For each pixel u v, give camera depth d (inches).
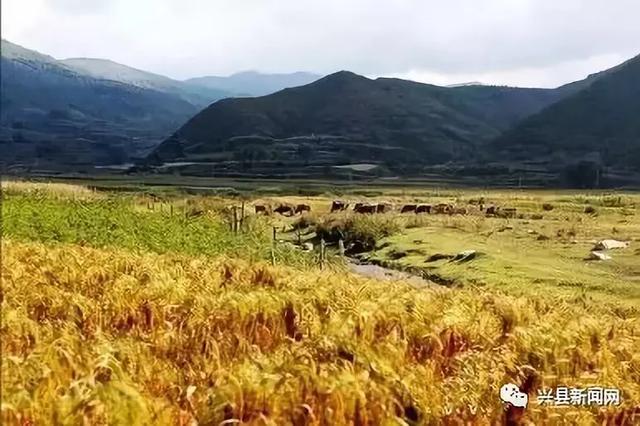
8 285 593.6
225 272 758.5
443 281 1331.2
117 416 331.6
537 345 478.9
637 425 409.7
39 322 497.7
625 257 1413.6
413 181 7691.9
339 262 1421.0
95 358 388.5
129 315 532.4
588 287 1128.8
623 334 567.2
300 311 538.6
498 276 1262.3
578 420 395.2
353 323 487.8
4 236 1018.7
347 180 7667.3
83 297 548.1
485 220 2338.8
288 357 410.6
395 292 656.4
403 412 375.9
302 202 3415.4
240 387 357.4
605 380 441.1
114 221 1178.6
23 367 368.2
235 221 1555.1
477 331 525.7
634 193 5900.6
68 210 1247.5
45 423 329.4
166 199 2824.8
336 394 358.0
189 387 362.6
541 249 1557.6
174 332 474.9
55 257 754.2
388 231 2011.6
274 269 777.6
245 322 510.9
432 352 493.7
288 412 350.6
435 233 1930.4
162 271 691.4
